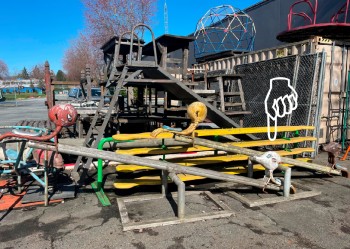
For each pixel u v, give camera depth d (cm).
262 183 414
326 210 378
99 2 2128
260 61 806
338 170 523
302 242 299
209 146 411
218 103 788
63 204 389
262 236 310
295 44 721
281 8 1188
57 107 311
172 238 304
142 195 419
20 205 380
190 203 394
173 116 812
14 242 294
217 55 1130
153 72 546
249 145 510
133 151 468
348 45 714
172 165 365
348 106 730
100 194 424
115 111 867
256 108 807
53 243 293
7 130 997
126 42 712
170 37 655
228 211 361
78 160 487
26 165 425
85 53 3183
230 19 1522
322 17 977
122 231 318
